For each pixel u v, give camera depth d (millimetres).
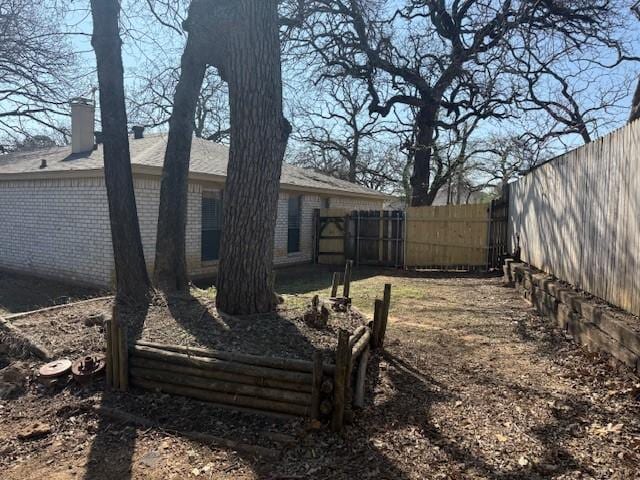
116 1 5836
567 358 5027
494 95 15516
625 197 4629
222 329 4520
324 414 3352
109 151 5711
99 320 5121
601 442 3189
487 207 13086
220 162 12438
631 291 4520
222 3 5305
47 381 4043
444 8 15102
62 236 10312
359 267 14484
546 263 7828
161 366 3867
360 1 11320
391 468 2908
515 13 11555
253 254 4961
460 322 6828
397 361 5012
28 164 11844
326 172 31344
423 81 15406
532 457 3033
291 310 5184
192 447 3152
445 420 3594
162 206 6348
